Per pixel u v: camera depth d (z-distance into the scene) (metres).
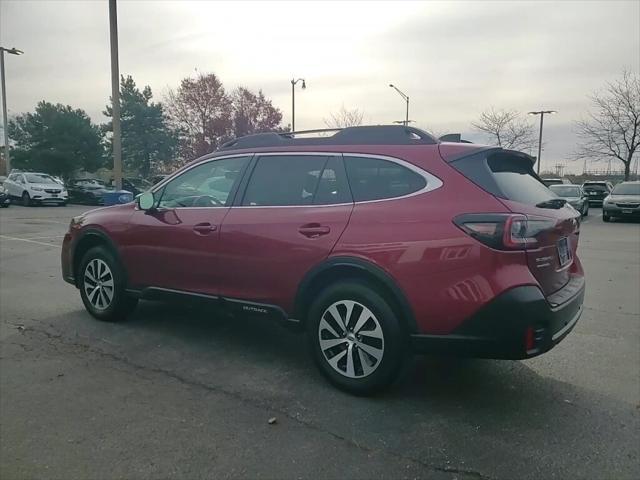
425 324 3.42
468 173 3.50
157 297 4.91
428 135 3.79
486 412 3.53
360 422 3.38
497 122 44.22
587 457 2.98
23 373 4.09
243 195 4.36
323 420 3.40
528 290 3.22
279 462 2.92
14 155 44.16
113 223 5.20
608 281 8.16
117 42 17.62
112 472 2.81
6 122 35.09
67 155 41.97
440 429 3.29
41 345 4.73
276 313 4.10
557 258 3.68
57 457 2.95
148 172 50.88
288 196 4.13
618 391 3.90
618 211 20.59
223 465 2.88
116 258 5.19
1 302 6.27
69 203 30.88
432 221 3.42
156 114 49.50
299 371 4.22
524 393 3.85
